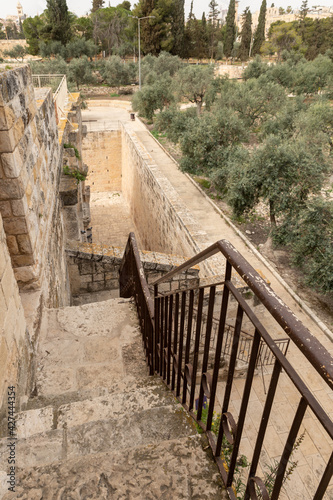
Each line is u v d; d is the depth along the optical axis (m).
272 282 13.05
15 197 3.69
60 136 10.16
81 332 4.41
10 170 3.54
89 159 33.06
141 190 25.20
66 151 10.59
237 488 2.32
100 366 3.88
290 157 13.53
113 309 4.87
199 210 18.05
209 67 36.59
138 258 4.46
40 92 6.95
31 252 4.06
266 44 79.62
